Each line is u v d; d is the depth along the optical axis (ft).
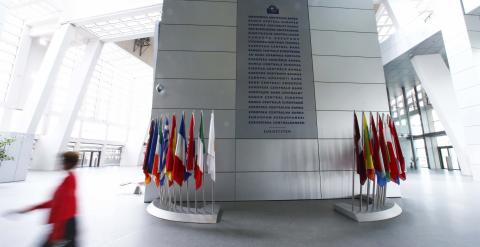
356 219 16.43
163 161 20.40
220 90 25.85
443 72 55.83
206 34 26.91
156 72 25.68
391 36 61.26
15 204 21.44
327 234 13.73
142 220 16.65
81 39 80.18
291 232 14.11
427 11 56.49
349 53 28.02
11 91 70.38
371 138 19.84
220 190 24.09
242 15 27.73
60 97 84.64
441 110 54.95
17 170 39.22
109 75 111.24
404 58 59.82
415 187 32.63
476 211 18.66
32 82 75.72
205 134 24.88
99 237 13.05
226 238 13.11
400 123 95.76
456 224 15.29
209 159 19.02
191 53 26.35
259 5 28.17
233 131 25.22
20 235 13.19
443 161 79.71
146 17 69.87
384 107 26.96
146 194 23.09
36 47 77.51
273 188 24.48
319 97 26.61
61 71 85.51
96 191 30.09
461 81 41.27
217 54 26.55
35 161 70.79
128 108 122.83
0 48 68.95
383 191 20.03
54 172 61.21
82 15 68.13
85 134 97.81
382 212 17.04
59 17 71.77
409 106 91.25
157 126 22.52
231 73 26.27
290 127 25.72
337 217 17.47
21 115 64.18
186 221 16.33
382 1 60.70
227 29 27.22
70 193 8.43
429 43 52.13
